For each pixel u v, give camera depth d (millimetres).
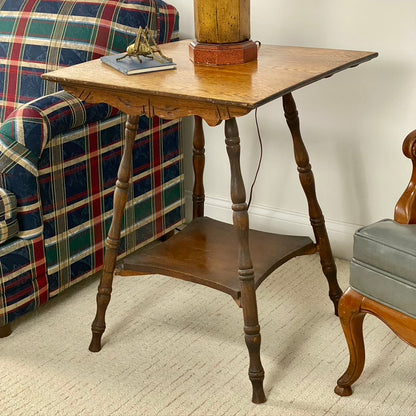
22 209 2363
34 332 2479
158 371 2266
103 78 2100
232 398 2137
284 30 2750
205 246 2453
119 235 2314
